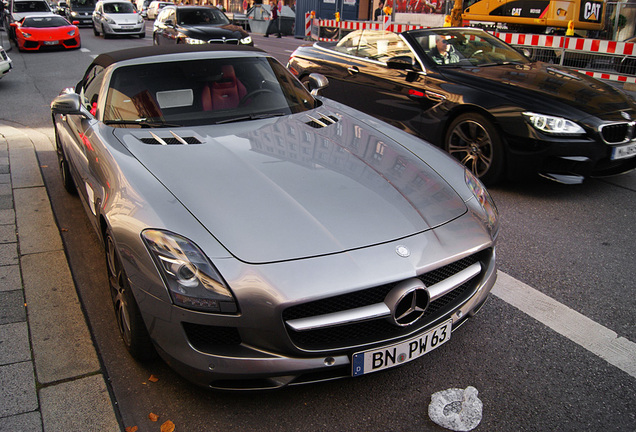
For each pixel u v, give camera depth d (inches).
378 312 84.0
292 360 83.0
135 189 96.9
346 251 85.4
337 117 137.6
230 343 84.4
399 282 84.9
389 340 87.3
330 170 105.7
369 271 83.2
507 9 509.7
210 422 88.4
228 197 94.3
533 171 180.7
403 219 93.9
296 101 145.2
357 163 110.1
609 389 95.2
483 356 104.3
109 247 104.4
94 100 140.6
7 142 246.8
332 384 97.2
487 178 193.0
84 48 703.1
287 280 80.6
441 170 113.8
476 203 105.5
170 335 85.3
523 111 179.3
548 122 174.9
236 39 526.3
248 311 80.4
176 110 131.4
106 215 95.9
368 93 237.1
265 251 83.9
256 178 100.7
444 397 92.1
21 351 103.7
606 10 515.2
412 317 88.3
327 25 761.0
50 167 215.5
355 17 962.7
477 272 97.9
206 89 137.6
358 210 94.0
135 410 91.0
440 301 94.3
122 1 884.0
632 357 103.8
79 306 120.0
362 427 87.2
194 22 565.3
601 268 137.9
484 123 188.7
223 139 118.2
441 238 92.6
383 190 101.0
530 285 129.8
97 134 122.9
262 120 131.4
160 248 84.5
